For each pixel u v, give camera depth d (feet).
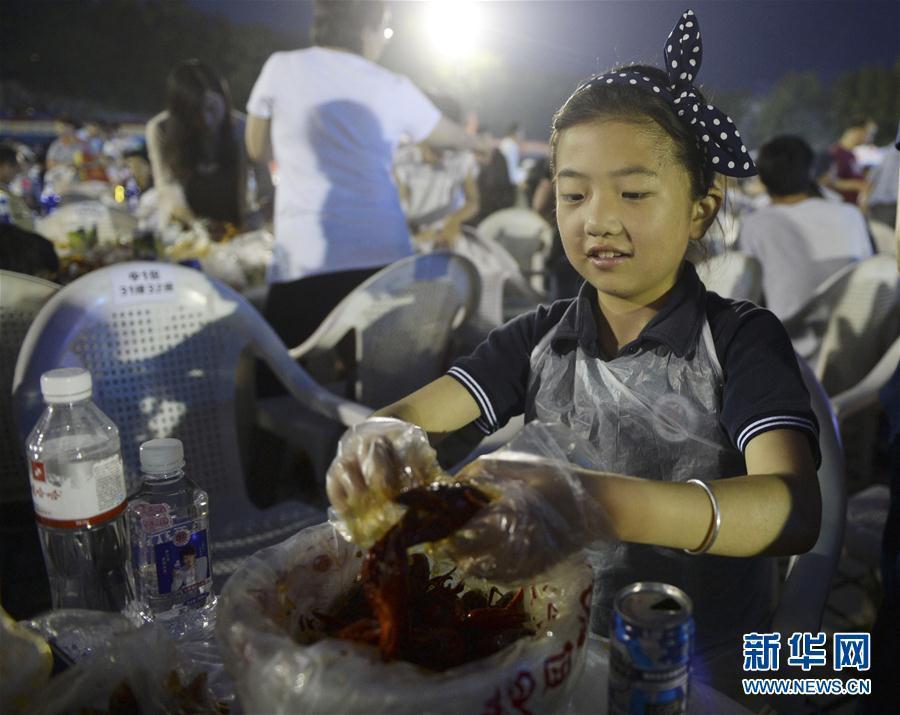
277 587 1.88
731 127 2.65
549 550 1.75
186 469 5.04
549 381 3.25
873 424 7.81
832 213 8.71
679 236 2.69
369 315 6.66
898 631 3.00
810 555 3.35
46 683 2.00
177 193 9.94
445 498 1.77
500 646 1.82
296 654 1.57
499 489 1.80
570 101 2.70
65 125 14.97
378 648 1.64
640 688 1.64
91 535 3.33
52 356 4.47
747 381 2.76
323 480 6.44
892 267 7.23
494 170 15.84
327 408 5.33
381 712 1.49
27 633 2.04
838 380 7.73
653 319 2.98
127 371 4.76
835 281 7.51
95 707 1.94
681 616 1.66
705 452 3.02
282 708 1.54
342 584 2.04
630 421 3.08
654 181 2.54
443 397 3.21
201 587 3.06
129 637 2.04
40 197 11.98
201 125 9.64
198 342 4.99
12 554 6.39
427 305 6.95
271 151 8.55
